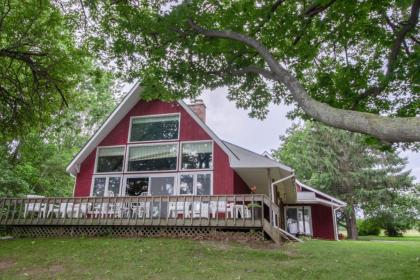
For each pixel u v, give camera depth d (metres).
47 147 23.83
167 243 10.73
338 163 31.45
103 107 28.89
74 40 12.23
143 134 17.19
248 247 10.30
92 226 13.02
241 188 17.33
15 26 12.10
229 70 8.27
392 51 7.97
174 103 17.16
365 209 30.84
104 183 16.75
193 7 7.70
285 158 38.09
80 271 8.19
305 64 9.87
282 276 7.52
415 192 30.28
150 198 12.96
